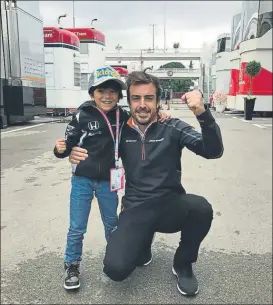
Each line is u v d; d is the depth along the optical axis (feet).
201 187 15.93
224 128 39.32
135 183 7.72
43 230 11.30
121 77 8.13
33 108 40.93
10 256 9.71
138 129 7.63
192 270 8.54
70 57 54.95
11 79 37.24
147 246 8.58
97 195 8.29
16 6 36.19
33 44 40.83
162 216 7.74
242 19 60.80
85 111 7.84
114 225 8.49
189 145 7.39
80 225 8.21
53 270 9.02
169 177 7.64
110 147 7.95
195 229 7.71
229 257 9.66
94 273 8.84
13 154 23.59
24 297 7.93
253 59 56.13
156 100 7.49
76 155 7.80
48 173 18.40
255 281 8.52
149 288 8.20
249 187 15.90
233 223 11.86
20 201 13.96
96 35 70.18
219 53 75.51
